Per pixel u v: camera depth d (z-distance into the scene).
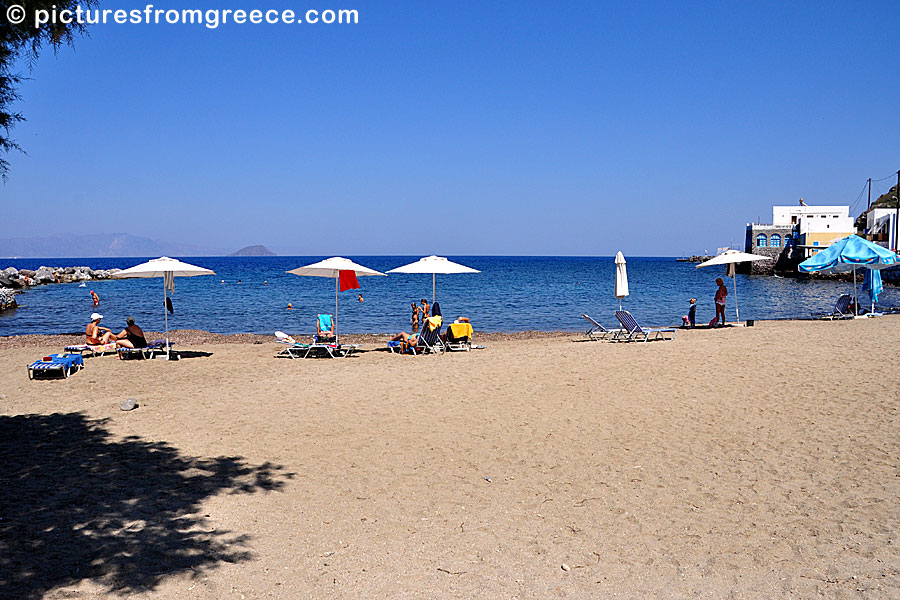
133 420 8.25
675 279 64.19
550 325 23.28
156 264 12.85
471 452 6.89
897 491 5.46
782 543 4.60
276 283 55.66
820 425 7.45
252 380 11.00
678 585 4.07
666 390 9.42
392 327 22.88
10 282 48.16
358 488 5.87
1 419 8.30
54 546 4.57
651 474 6.11
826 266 18.86
